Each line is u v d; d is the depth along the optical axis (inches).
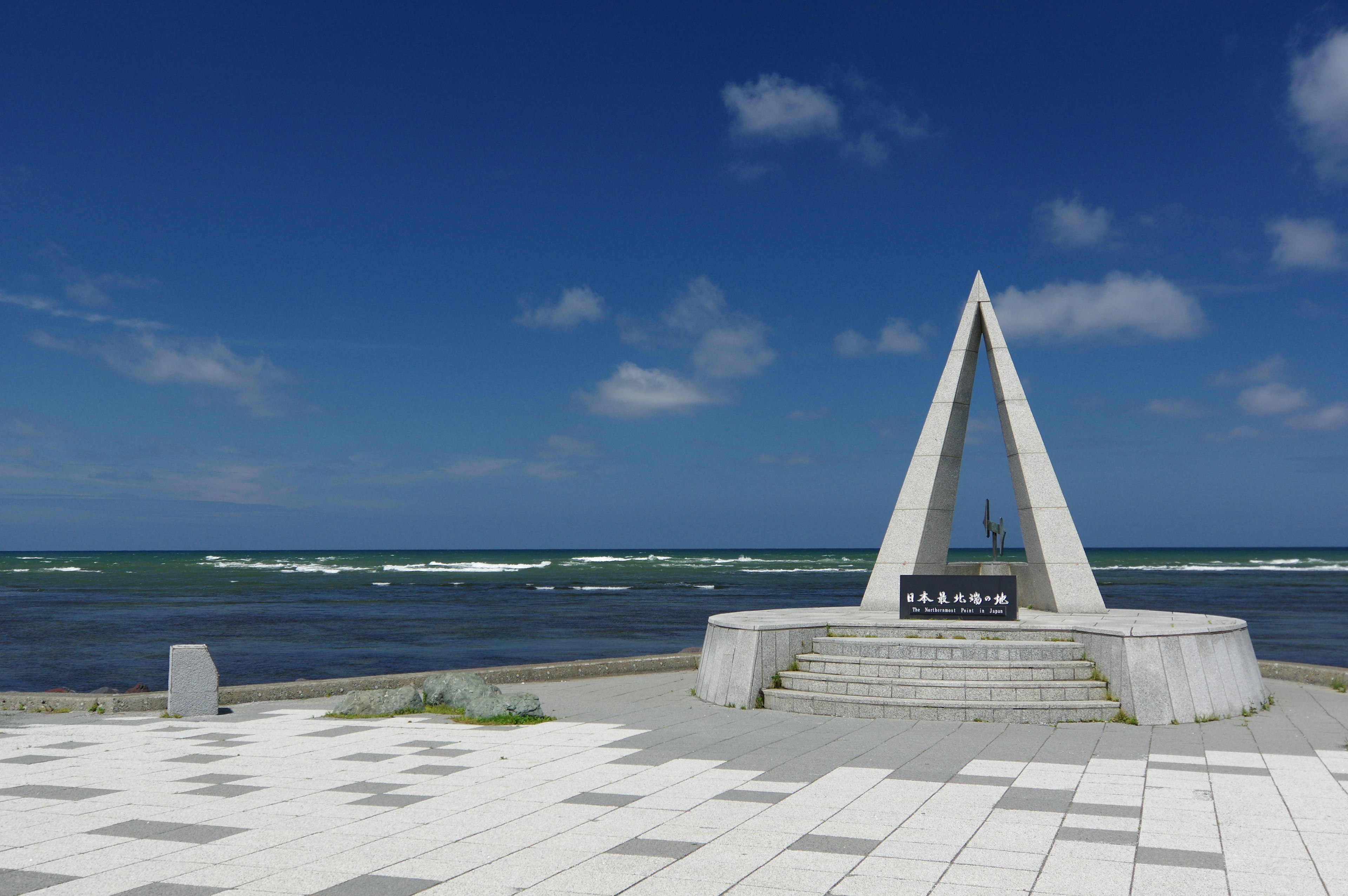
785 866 289.6
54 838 322.3
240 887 272.2
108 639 1486.2
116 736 524.4
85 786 401.7
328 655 1306.6
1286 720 562.6
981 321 777.6
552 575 3759.8
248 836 324.5
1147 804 364.5
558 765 441.1
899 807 362.6
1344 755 460.8
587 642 1457.9
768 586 2901.1
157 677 1116.5
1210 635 583.2
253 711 622.5
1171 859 295.9
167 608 2097.7
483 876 281.1
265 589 2810.0
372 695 603.5
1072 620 659.4
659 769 432.8
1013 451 760.3
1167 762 444.8
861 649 629.3
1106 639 580.1
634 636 1542.8
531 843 314.7
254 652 1332.4
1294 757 454.9
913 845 311.6
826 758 455.2
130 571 4239.7
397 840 318.7
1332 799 372.8
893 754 466.6
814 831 329.1
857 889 269.1
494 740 508.1
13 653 1318.9
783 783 404.2
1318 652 1267.2
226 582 3198.8
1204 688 564.7
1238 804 364.8
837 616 711.7
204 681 597.3
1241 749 474.0
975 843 313.7
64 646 1397.6
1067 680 586.6
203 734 530.9
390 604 2217.0
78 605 2178.9
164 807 364.8
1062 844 312.0
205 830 332.5
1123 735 511.2
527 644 1425.9
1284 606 2007.9
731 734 522.9
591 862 294.2
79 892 267.3
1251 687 607.2
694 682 762.2
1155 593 2465.6
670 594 2544.3
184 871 285.9
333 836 324.5
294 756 465.7
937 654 610.9
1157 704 550.3
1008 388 748.0
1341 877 278.8
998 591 657.0
